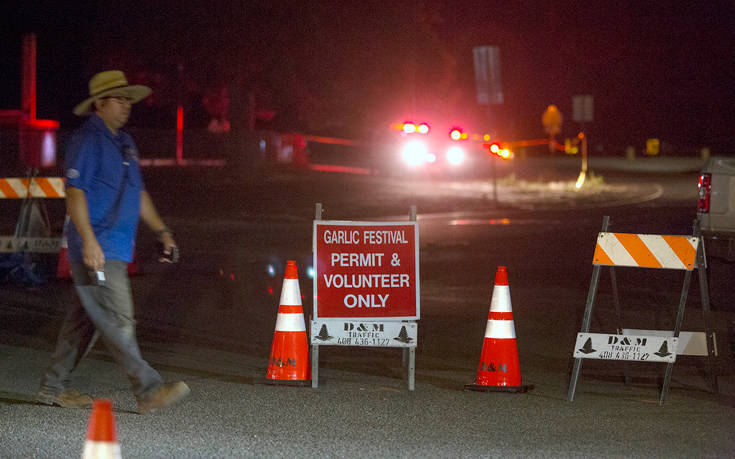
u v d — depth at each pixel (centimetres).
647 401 1011
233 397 989
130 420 888
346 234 1036
